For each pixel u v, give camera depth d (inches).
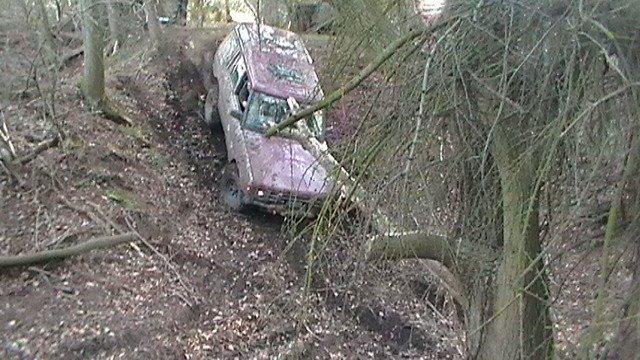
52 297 377.7
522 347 207.3
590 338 160.6
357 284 311.0
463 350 270.2
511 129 191.9
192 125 623.5
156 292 412.8
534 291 214.8
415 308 414.3
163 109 634.2
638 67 160.6
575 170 170.4
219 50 629.3
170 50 702.5
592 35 161.9
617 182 168.1
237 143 514.6
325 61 271.7
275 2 432.8
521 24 176.9
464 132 201.5
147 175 530.3
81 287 392.5
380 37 223.5
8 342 335.9
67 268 402.9
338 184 223.6
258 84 517.0
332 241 269.4
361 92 236.2
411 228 230.8
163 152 574.2
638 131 162.1
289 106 488.7
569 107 161.9
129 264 427.8
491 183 217.2
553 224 194.2
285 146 504.1
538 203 198.5
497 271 225.0
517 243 203.0
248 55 546.3
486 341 232.4
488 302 237.5
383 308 423.5
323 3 277.7
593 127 172.6
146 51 697.0
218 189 552.1
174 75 676.7
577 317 233.9
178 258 454.0
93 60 562.6
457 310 307.9
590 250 192.7
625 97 162.2
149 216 479.2
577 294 231.9
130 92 637.3
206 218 507.8
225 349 384.8
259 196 486.6
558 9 169.6
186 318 399.9
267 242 494.3
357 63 239.6
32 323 353.7
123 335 364.5
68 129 521.3
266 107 518.6
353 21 233.8
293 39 565.6
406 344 402.9
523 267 202.1
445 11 194.9
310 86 530.6
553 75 175.9
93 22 558.6
